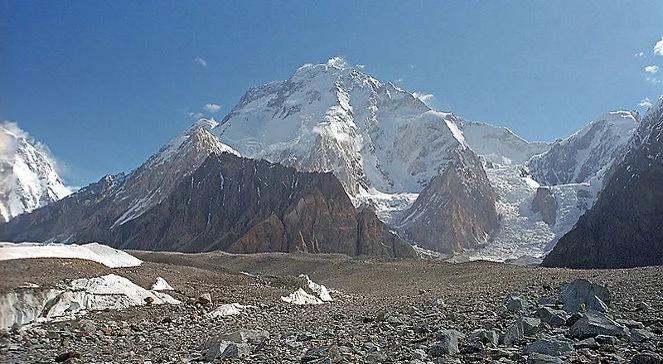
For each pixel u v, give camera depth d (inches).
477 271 2464.3
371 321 903.7
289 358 556.7
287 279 2025.1
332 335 730.2
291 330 860.6
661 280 1024.2
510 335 557.0
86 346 779.4
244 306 1370.6
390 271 2979.8
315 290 1860.2
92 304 1200.2
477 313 829.2
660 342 476.4
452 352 515.5
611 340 498.0
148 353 694.5
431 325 738.2
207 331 935.7
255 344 683.4
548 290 1089.4
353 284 2620.6
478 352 504.4
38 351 729.6
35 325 985.5
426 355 516.7
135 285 1353.3
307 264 3838.6
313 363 505.0
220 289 1683.1
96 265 1562.5
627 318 629.6
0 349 743.7
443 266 2965.1
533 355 445.7
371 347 580.1
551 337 526.3
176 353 675.4
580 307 677.3
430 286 1964.8
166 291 1480.1
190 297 1446.9
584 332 538.3
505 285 1448.1
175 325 1032.2
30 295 1074.7
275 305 1448.1
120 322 1050.7
